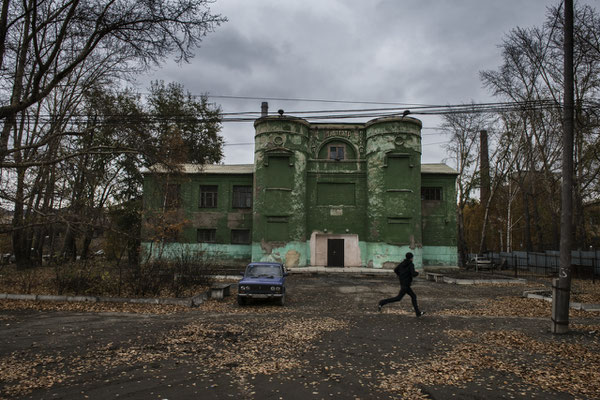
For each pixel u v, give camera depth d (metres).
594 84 24.92
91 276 15.23
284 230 28.78
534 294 15.98
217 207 31.33
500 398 5.54
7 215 17.45
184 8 12.91
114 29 13.09
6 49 14.88
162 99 36.62
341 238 30.00
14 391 5.67
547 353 7.82
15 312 12.06
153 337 9.02
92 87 21.42
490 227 54.66
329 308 13.68
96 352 7.75
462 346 8.38
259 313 12.50
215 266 25.23
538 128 32.72
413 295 12.16
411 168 28.83
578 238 32.03
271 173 29.12
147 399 5.41
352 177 30.44
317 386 5.99
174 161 18.91
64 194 16.52
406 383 6.11
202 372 6.61
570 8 10.34
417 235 28.41
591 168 28.50
